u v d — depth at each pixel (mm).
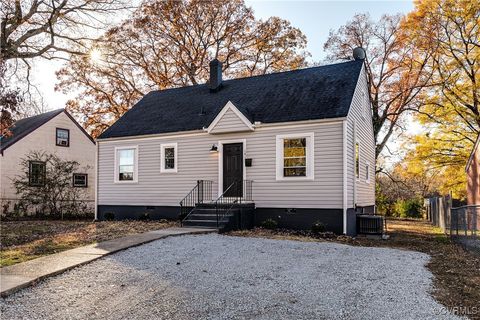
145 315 4758
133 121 17984
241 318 4660
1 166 21750
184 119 16469
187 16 26656
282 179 13594
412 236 14477
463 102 20562
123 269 6957
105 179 17781
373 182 19750
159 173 16297
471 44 20609
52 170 23562
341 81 14688
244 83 17781
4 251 9102
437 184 34250
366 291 5793
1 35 16578
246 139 14398
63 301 5262
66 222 17344
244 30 27859
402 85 23156
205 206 14102
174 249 8820
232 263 7547
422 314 4832
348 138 13078
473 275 6996
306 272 6938
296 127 13461
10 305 5102
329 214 12750
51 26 17812
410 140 22625
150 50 26594
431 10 20781
